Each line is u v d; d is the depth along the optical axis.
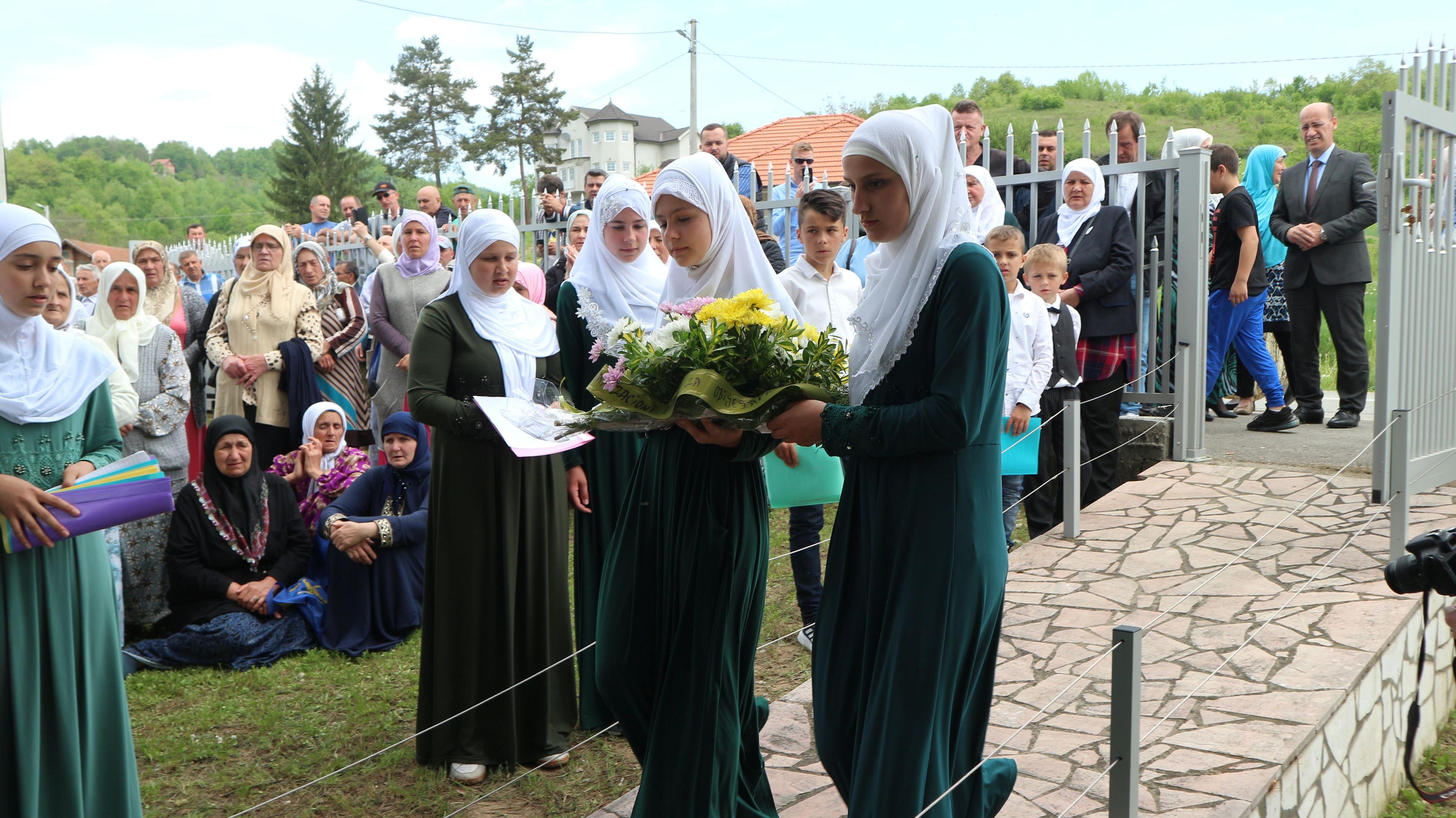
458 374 3.71
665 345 2.48
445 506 3.64
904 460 2.32
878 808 2.23
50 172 101.00
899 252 2.38
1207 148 6.50
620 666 2.81
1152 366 6.91
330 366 7.24
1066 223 6.61
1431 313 5.55
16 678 2.71
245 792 3.70
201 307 7.73
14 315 2.89
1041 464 6.02
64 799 2.83
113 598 3.03
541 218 10.06
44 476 2.91
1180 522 5.68
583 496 3.93
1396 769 4.21
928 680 2.24
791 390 2.41
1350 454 6.62
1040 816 3.08
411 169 67.94
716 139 9.17
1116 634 2.48
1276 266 8.23
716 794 2.72
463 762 3.66
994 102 72.31
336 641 5.12
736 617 2.76
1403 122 5.05
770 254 6.77
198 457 7.45
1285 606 4.46
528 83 66.56
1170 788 3.13
